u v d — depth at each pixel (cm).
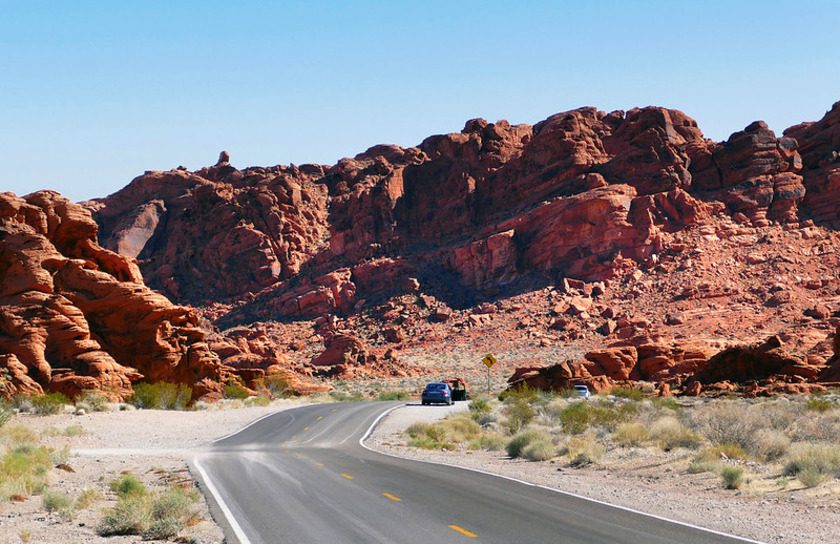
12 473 1805
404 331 11619
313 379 8962
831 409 3444
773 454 2156
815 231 11750
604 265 11662
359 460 2341
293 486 1767
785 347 7788
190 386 5375
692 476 1866
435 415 4200
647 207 11956
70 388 4459
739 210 12288
